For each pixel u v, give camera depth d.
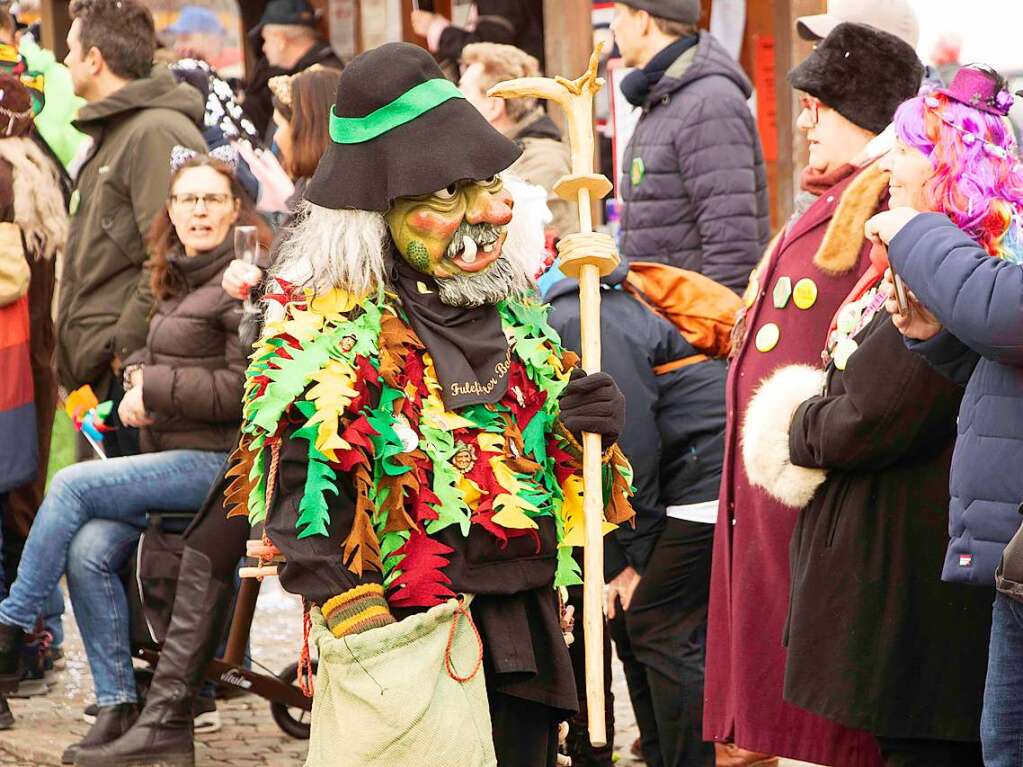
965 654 11.08
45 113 23.98
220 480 15.86
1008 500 9.91
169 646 16.08
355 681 9.16
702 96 19.31
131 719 16.75
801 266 13.07
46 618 20.14
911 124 10.77
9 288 18.75
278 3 28.31
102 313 19.27
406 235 9.67
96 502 16.59
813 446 11.35
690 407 15.14
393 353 9.59
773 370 13.09
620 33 19.98
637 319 15.09
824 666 11.40
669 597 15.19
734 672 12.98
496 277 9.97
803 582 11.60
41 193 19.33
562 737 10.88
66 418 23.56
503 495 9.62
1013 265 9.80
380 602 9.30
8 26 21.39
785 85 25.70
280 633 22.06
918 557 11.21
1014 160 10.87
